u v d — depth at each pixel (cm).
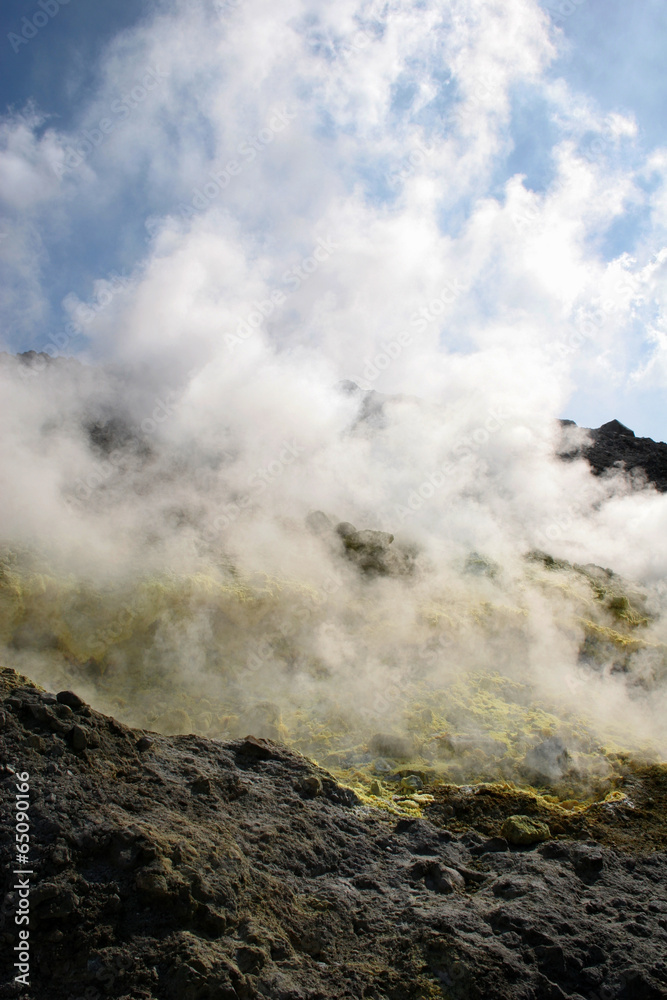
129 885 451
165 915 441
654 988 454
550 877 564
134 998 389
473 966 445
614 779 796
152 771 578
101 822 486
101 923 428
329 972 442
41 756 532
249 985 407
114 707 820
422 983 436
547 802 726
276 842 552
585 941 489
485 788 723
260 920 464
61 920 425
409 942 471
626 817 699
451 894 538
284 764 676
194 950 417
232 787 599
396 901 526
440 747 853
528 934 485
